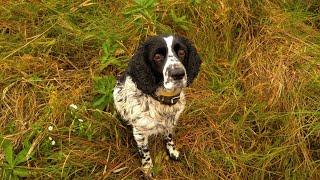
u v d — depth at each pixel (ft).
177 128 5.81
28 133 5.39
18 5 6.49
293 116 5.81
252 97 6.12
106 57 5.95
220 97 6.14
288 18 6.98
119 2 6.68
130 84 5.09
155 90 4.82
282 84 6.07
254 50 6.58
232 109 6.02
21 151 5.20
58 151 5.37
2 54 6.06
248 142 5.82
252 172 5.59
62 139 5.41
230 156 5.62
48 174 5.15
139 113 5.03
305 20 7.12
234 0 6.86
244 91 6.28
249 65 6.48
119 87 5.32
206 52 6.53
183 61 4.76
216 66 6.48
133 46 6.23
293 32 6.81
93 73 5.97
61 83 5.91
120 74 5.77
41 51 6.16
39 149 5.31
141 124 5.09
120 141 5.56
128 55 6.16
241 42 6.74
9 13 6.43
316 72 6.23
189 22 6.59
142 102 4.99
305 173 5.55
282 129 5.78
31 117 5.56
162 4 6.64
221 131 5.82
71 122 5.53
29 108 5.64
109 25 6.39
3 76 5.85
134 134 5.26
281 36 6.75
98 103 5.61
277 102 5.99
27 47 6.16
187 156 5.65
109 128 5.54
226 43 6.66
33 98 5.69
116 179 5.33
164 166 5.51
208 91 6.18
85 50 6.29
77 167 5.29
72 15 6.48
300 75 6.20
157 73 4.70
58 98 5.68
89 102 5.75
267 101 6.04
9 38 6.26
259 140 5.82
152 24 6.36
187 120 5.89
